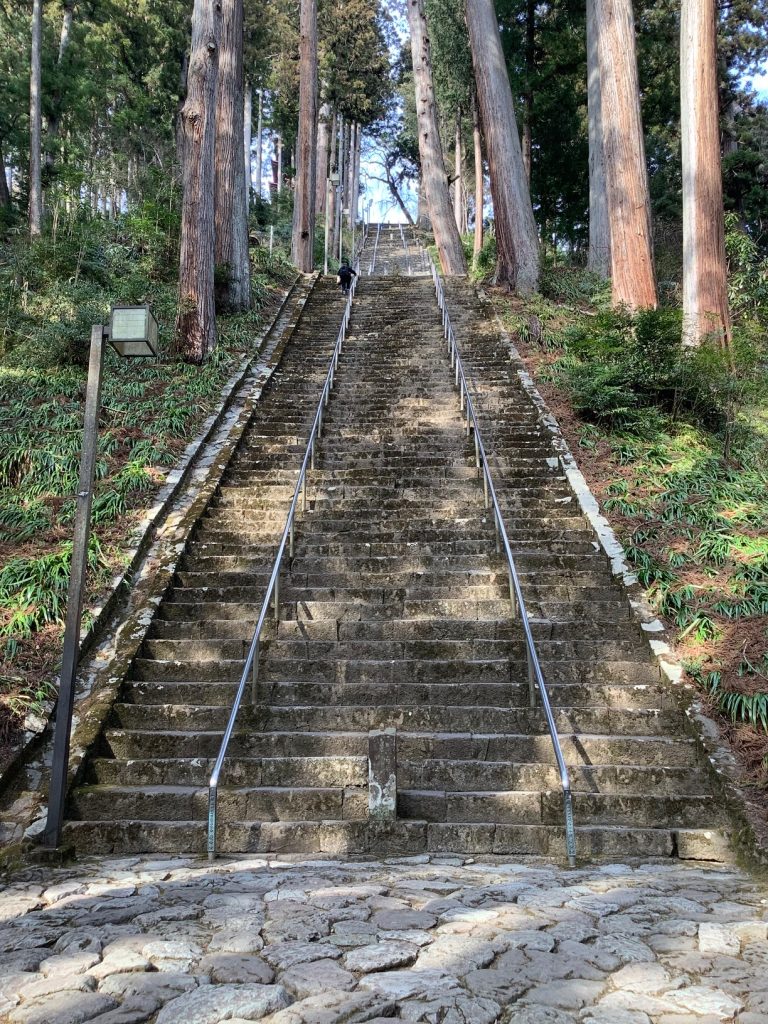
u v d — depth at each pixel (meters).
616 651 6.59
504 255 18.42
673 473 9.66
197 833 4.87
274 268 20.39
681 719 5.75
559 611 7.10
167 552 8.03
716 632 6.58
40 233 16.59
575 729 5.78
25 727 5.64
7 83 24.03
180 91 30.41
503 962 3.04
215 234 16.36
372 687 6.07
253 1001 2.70
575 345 12.03
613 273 14.49
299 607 7.16
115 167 21.06
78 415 10.70
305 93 24.09
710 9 12.61
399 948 3.15
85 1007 2.71
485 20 18.86
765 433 11.34
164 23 29.48
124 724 5.90
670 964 3.05
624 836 4.79
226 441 10.59
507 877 4.23
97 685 6.18
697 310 12.39
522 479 9.54
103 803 5.07
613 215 14.41
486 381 12.88
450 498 9.27
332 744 5.55
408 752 5.53
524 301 16.97
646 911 3.64
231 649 6.63
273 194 43.19
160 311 14.74
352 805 5.04
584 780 5.24
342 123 42.56
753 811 4.83
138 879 4.21
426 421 11.38
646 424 10.82
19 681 6.03
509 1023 2.58
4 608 6.95
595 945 3.21
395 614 7.14
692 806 4.99
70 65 24.20
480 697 6.04
